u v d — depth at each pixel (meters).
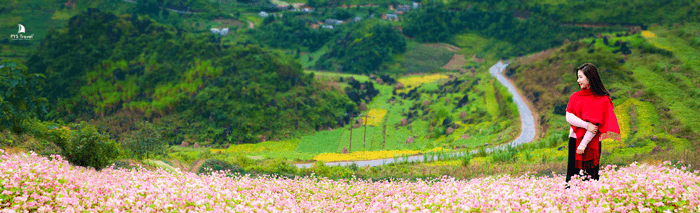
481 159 39.09
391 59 196.00
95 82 129.62
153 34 143.62
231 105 111.25
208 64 124.44
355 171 29.00
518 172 25.33
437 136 87.88
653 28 171.25
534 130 74.44
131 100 123.19
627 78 81.88
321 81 134.88
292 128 107.94
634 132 60.56
